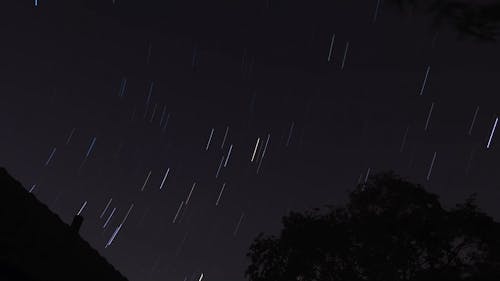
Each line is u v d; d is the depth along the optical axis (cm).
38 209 1436
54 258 1303
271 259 1825
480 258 1552
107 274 1534
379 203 1688
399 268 1589
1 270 1056
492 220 1559
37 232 1331
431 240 1562
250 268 1856
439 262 1573
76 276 1340
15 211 1312
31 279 1091
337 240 1689
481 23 569
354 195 1745
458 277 1473
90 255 1536
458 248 1574
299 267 1752
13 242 1183
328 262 1719
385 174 1725
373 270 1622
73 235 1514
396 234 1596
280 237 1822
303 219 1814
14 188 1387
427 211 1606
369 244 1645
